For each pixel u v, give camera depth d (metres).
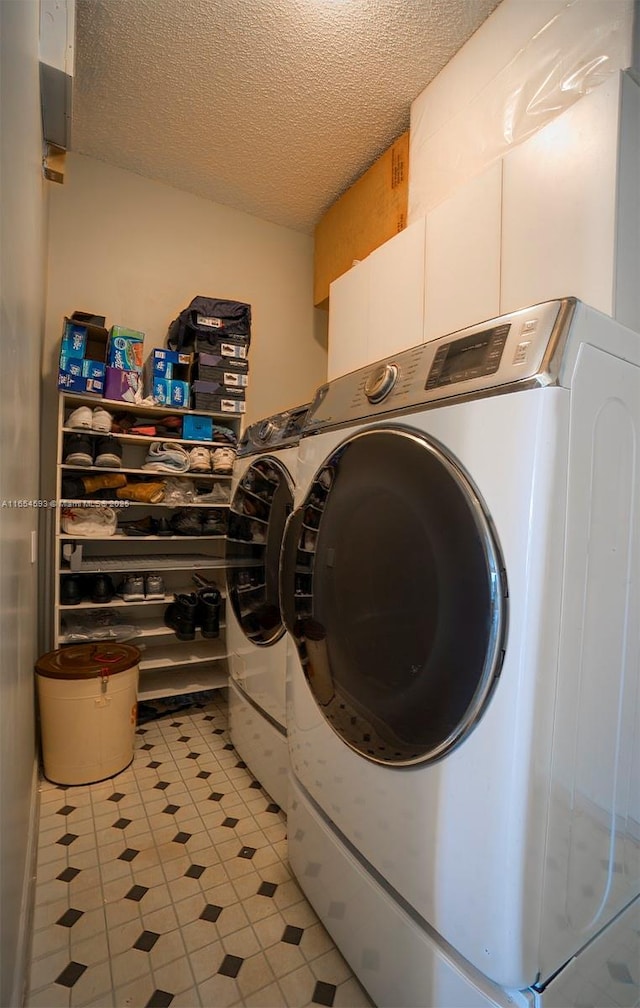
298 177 2.55
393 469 0.93
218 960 1.11
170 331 2.58
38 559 2.20
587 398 0.73
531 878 0.69
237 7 1.62
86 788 1.78
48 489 2.34
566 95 1.32
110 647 2.06
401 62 1.81
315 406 1.30
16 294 0.87
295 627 1.29
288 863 1.41
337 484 1.12
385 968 0.94
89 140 2.32
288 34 1.71
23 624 1.21
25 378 1.13
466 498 0.76
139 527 2.38
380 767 0.94
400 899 0.91
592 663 0.76
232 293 2.87
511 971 0.69
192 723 2.35
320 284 2.91
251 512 1.87
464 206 1.50
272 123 2.16
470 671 0.74
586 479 0.73
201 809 1.67
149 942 1.15
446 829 0.79
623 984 0.90
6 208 0.71
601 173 1.11
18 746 1.10
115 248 2.53
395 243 1.82
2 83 0.66
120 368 2.24
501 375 0.74
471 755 0.74
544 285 1.23
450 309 1.54
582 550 0.73
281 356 3.05
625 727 0.85
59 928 1.18
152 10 1.63
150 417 2.54
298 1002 1.02
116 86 1.96
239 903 1.27
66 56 1.32
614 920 0.87
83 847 1.47
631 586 0.83
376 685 0.96
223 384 2.49
